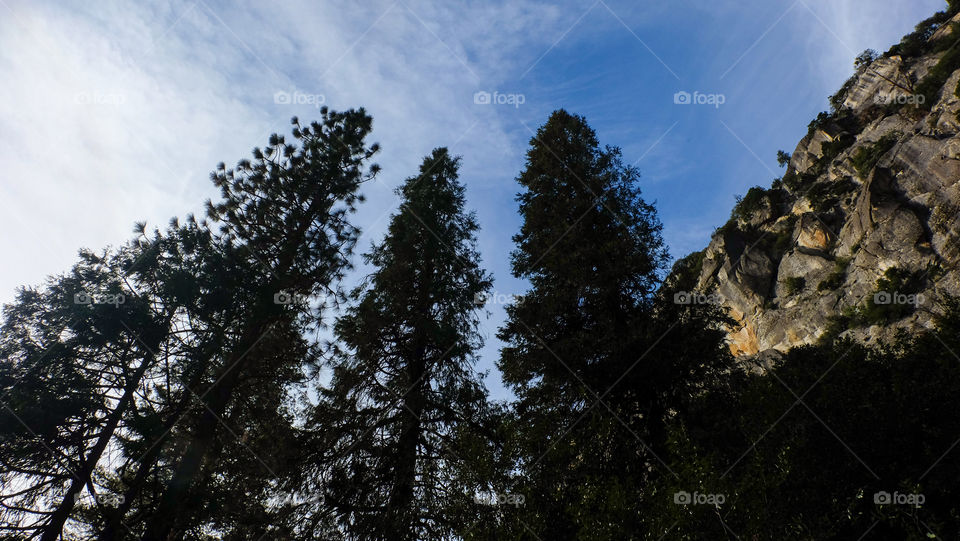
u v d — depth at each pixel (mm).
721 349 14469
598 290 15125
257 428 14164
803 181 78812
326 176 17438
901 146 56812
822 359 11195
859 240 56125
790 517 7895
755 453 8680
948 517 7883
